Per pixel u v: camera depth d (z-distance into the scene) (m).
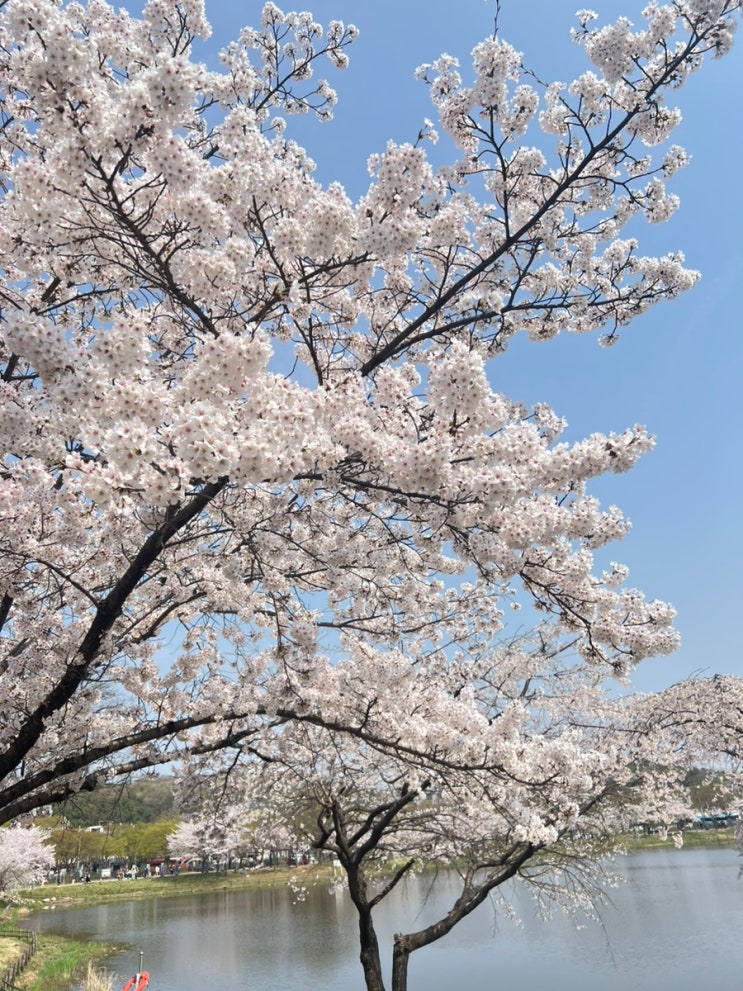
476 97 5.21
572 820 7.03
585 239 6.18
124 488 3.28
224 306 5.10
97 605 4.88
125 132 3.65
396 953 8.72
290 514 5.43
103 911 32.12
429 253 5.76
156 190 4.62
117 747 5.71
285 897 30.91
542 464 4.12
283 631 6.02
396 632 6.98
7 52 4.93
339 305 6.16
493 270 5.85
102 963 19.62
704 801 16.17
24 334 3.16
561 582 5.11
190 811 10.05
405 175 4.44
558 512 4.42
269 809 11.18
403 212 4.61
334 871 14.59
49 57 3.43
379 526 6.29
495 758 6.72
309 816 11.27
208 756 8.80
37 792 6.52
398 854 10.43
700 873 26.83
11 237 4.42
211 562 6.04
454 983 14.28
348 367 6.07
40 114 3.75
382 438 4.22
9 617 6.72
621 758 11.73
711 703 12.92
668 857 32.06
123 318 3.43
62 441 3.88
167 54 3.58
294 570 6.55
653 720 12.67
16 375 5.33
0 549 4.83
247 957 18.50
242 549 5.96
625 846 13.78
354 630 7.64
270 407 3.54
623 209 6.01
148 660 7.03
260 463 3.30
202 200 4.13
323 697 7.36
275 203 4.53
